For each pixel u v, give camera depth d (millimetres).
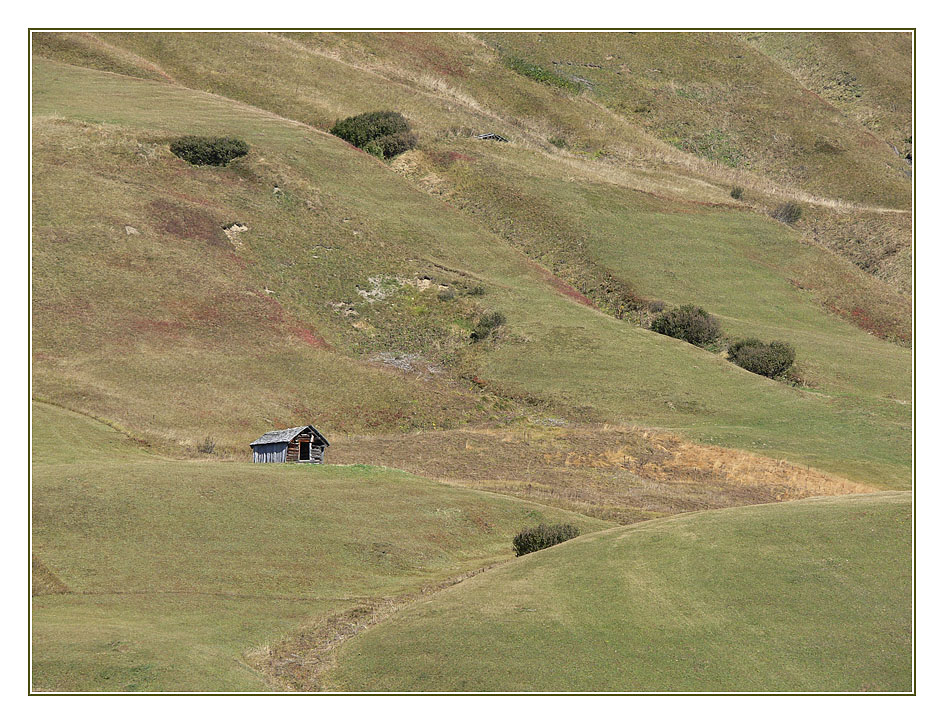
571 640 44344
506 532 78188
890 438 120500
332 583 61906
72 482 71250
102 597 56281
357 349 142375
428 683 42000
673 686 40062
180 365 121438
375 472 85250
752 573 47562
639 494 98188
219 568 61875
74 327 123188
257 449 91812
